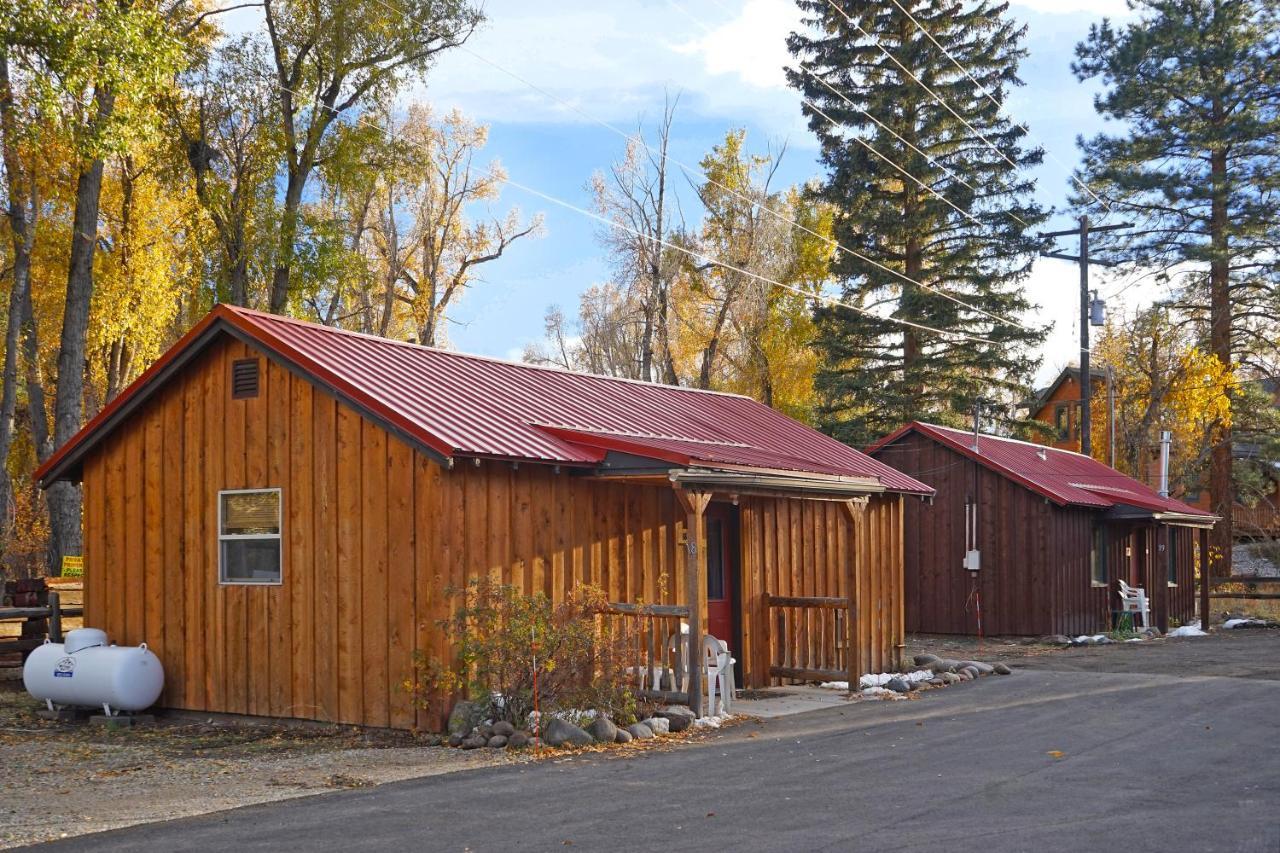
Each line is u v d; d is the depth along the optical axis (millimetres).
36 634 17141
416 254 45344
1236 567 45031
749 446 16312
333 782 9750
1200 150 40906
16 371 25000
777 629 16578
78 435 14844
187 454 14258
